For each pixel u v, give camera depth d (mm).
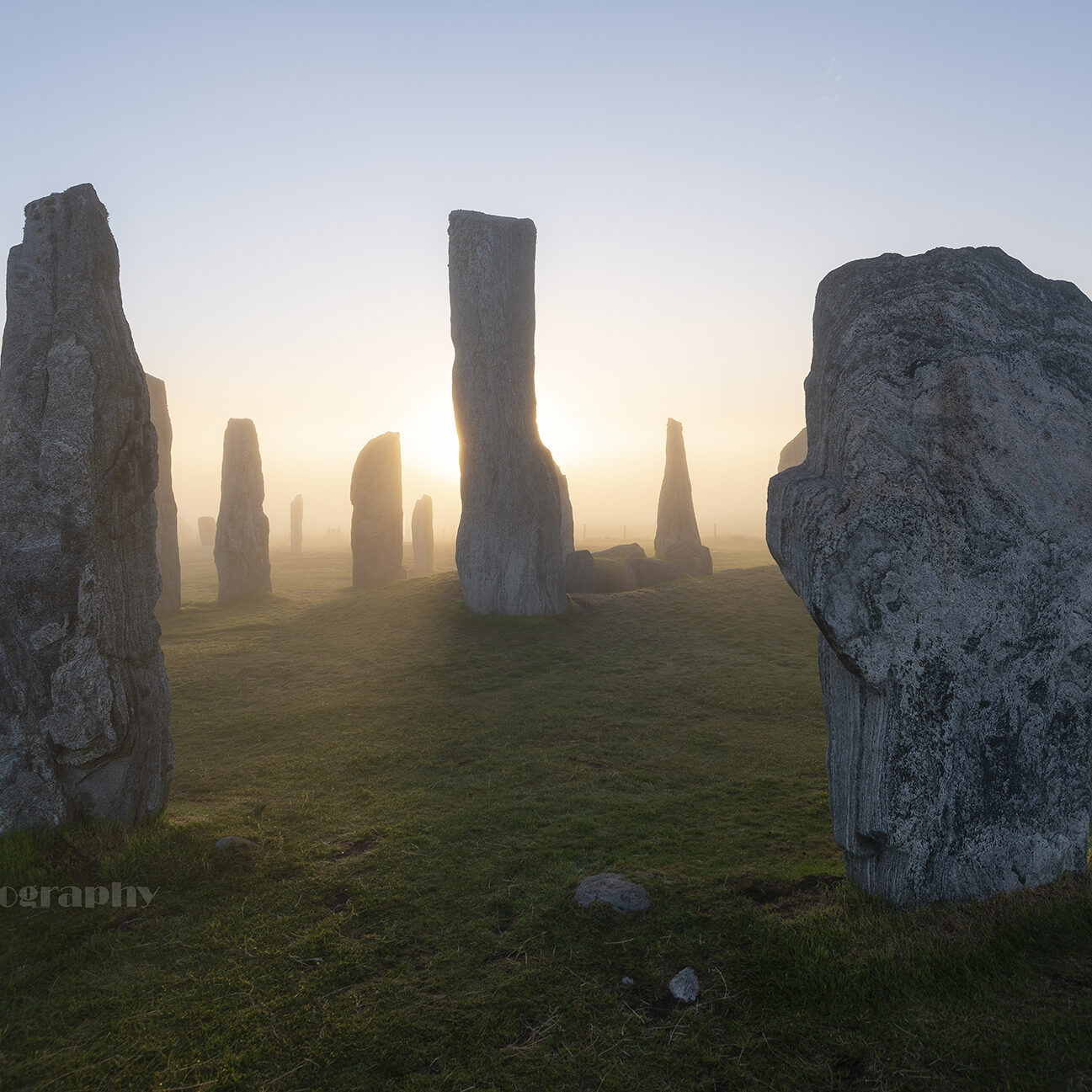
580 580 25797
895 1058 4512
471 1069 4629
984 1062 4410
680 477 40656
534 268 22016
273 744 12273
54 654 7875
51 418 8086
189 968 5746
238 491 31547
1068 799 6223
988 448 6031
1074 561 6113
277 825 8641
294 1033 4996
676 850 7781
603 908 6328
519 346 21641
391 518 34500
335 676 17094
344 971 5648
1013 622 6035
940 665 5902
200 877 7168
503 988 5406
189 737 12836
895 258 6664
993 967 5160
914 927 5648
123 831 7934
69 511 7992
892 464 5953
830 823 8414
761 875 6980
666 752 11320
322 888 6992
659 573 27453
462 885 7031
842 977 5188
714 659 17188
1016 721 6090
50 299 8367
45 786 7805
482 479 21688
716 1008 5117
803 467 6855
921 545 5848
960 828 5984
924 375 6094
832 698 6543
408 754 11500
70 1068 4746
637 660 17328
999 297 6426
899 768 5859
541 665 17172
